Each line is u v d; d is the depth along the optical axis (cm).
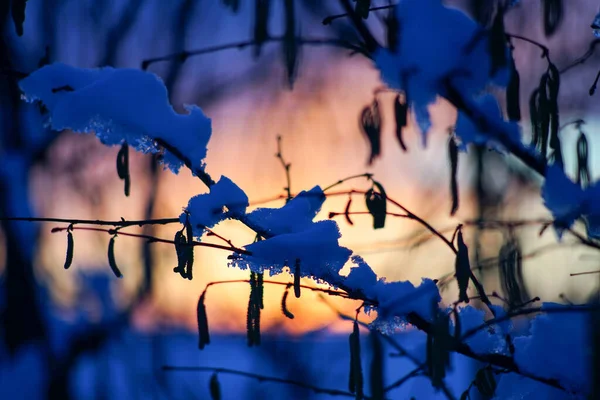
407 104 108
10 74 109
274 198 110
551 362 108
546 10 107
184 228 105
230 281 106
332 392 111
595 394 106
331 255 106
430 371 106
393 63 107
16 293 226
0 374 225
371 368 103
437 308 104
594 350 106
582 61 111
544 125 107
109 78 109
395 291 106
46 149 226
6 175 221
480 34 106
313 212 108
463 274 105
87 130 108
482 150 119
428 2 107
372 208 107
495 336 111
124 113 108
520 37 106
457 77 107
